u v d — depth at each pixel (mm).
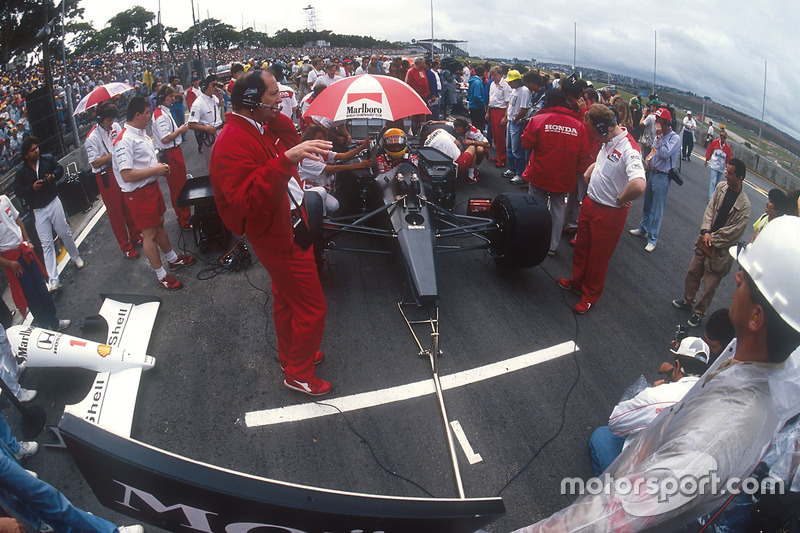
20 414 3756
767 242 1282
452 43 30000
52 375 4102
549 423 3650
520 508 3021
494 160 9734
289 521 1408
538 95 7984
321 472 3258
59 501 2465
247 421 3662
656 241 6418
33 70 14953
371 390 3941
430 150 6754
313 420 3660
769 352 1267
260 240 3234
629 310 5062
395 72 11688
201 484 1350
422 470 3273
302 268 3406
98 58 31500
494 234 5332
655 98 10234
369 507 1397
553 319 4863
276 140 3381
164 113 6223
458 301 5109
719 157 8781
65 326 4801
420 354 4305
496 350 4406
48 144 8641
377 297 5145
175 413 3736
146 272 5727
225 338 4551
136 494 1419
